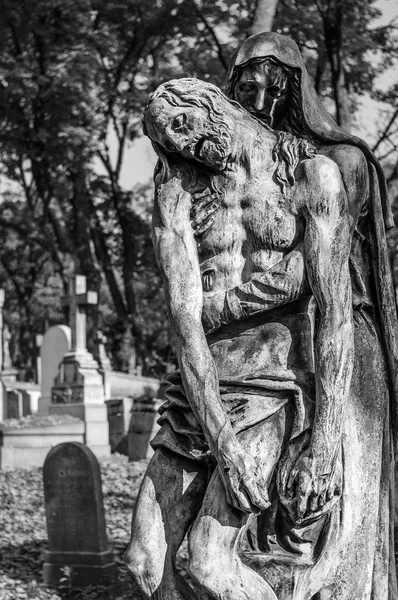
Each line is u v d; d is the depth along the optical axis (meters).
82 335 20.09
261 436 2.80
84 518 7.61
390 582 3.19
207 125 2.93
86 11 22.94
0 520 10.63
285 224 2.92
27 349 40.41
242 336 2.95
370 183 3.20
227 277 2.96
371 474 2.99
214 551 2.74
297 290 2.89
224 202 2.98
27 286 40.62
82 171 24.95
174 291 2.93
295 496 2.77
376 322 3.23
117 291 28.94
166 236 2.99
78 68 22.23
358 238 3.22
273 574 2.79
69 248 27.08
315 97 3.23
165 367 31.53
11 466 16.27
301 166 2.94
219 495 2.77
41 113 23.00
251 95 3.18
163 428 3.00
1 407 21.83
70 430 17.50
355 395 3.02
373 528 2.98
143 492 2.94
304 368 2.89
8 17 23.00
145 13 22.95
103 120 24.84
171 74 23.17
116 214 28.69
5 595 7.25
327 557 2.85
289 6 17.03
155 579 2.87
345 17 16.67
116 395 24.39
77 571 7.56
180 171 3.05
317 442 2.76
